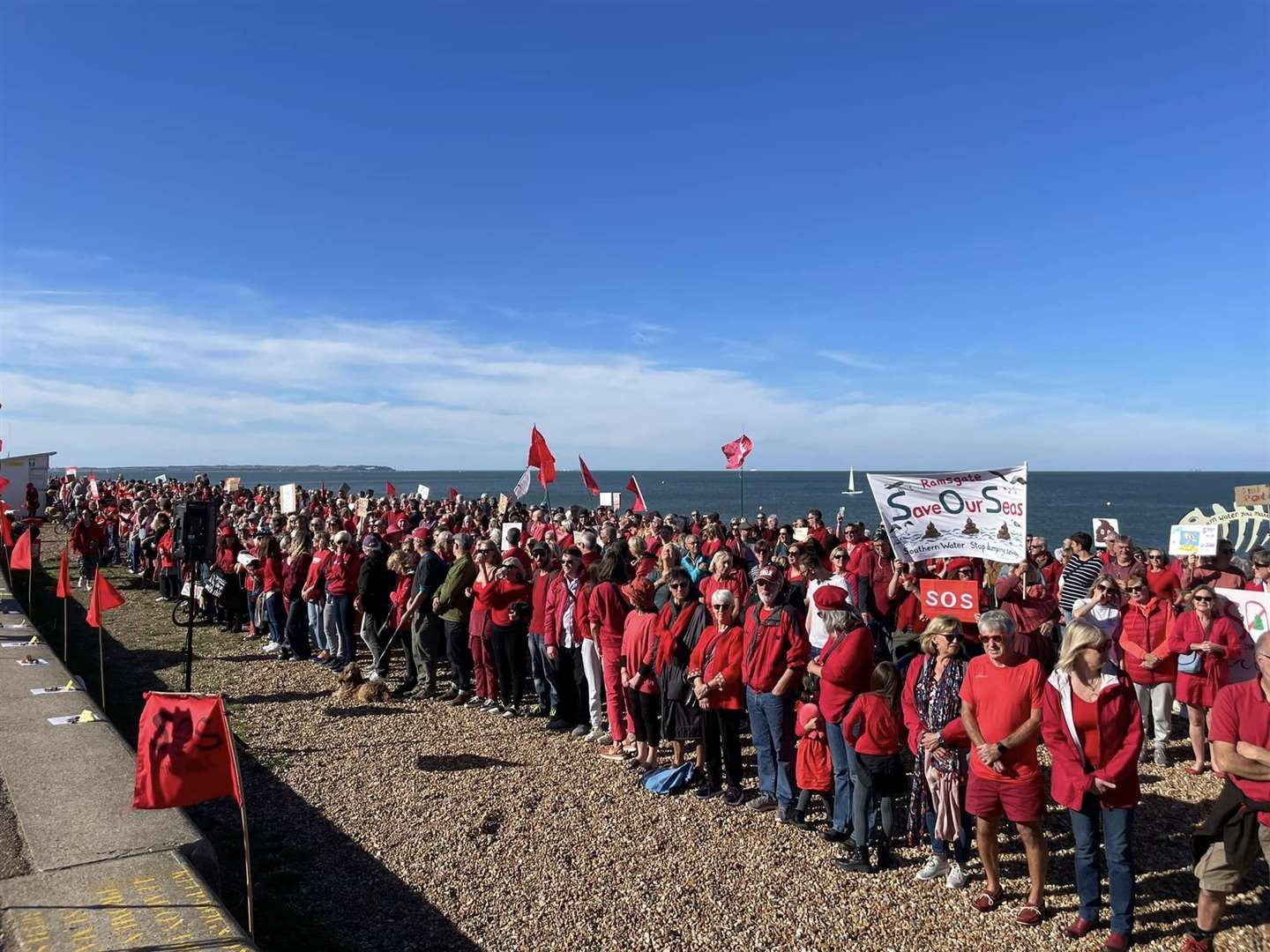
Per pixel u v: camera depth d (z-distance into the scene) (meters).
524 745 8.38
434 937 4.83
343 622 11.24
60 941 3.95
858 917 5.09
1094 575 9.23
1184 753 8.11
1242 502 12.50
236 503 23.41
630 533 14.84
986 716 5.07
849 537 10.38
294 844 6.07
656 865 5.78
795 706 6.75
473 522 17.80
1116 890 4.66
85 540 18.31
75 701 8.19
